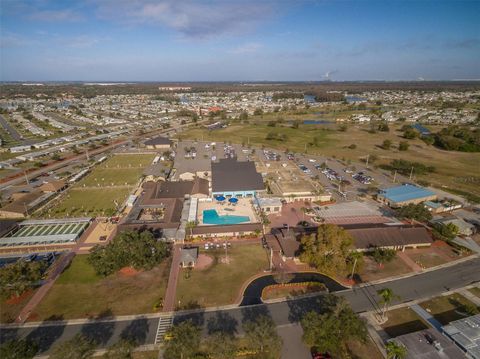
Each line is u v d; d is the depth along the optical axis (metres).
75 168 176.50
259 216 117.56
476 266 88.75
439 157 199.00
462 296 76.50
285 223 112.62
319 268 83.06
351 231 96.12
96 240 101.62
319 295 76.25
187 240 100.12
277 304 73.19
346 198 136.00
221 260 90.12
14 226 107.00
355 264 81.38
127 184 152.12
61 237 100.19
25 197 128.62
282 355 59.53
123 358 52.81
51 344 61.50
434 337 60.84
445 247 97.81
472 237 104.31
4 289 71.94
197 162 182.38
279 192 134.88
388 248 92.38
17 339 62.22
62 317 68.50
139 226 104.12
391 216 118.38
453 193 140.88
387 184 152.12
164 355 59.00
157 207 122.44
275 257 91.50
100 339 62.72
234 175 144.00
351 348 61.22
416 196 129.12
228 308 71.69
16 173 166.88
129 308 71.31
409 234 97.44
